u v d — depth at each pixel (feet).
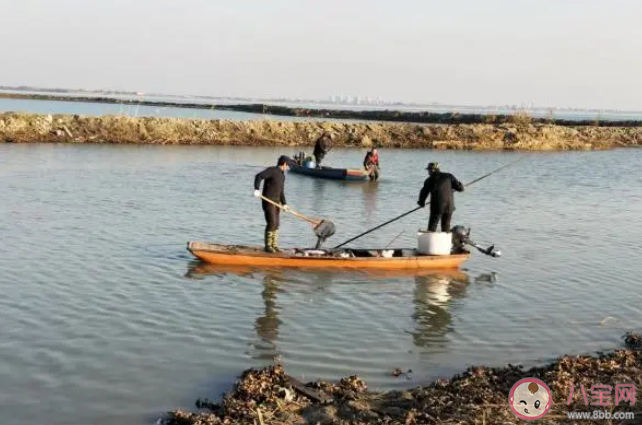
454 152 158.92
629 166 135.33
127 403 26.25
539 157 151.64
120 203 71.00
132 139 145.48
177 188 83.82
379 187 95.55
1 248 49.42
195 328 34.65
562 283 45.27
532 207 79.36
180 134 151.53
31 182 83.46
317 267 47.44
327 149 113.50
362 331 35.12
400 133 172.65
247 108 391.04
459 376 28.89
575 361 30.25
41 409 25.52
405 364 30.91
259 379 27.73
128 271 44.65
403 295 41.83
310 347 32.60
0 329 33.37
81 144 137.59
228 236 56.85
